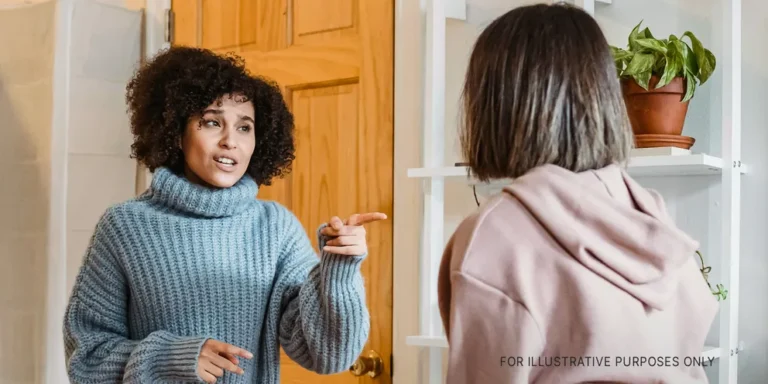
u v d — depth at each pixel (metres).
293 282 1.42
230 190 1.41
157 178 1.41
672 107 1.52
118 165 2.41
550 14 0.96
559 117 0.92
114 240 1.39
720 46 1.62
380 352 2.00
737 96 1.55
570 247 0.85
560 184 0.88
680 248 0.87
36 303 2.19
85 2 2.32
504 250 0.87
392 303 1.99
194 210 1.39
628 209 0.89
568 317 0.84
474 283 0.86
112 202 2.39
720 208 1.62
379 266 2.01
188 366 1.23
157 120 1.45
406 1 1.99
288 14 2.20
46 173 2.19
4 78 2.27
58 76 2.19
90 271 1.40
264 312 1.42
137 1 2.49
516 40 0.94
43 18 2.22
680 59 1.49
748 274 1.61
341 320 1.28
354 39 2.07
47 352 2.16
